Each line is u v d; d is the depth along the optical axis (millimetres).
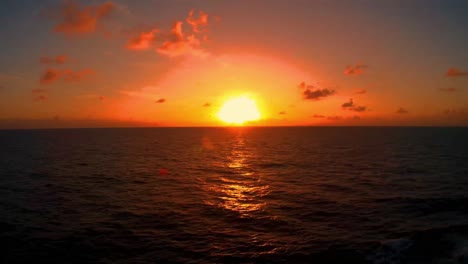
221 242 17141
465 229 17859
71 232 18484
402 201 24703
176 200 26062
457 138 113750
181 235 18156
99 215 21812
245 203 25094
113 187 31078
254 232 18594
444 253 14812
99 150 73625
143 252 15922
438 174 36812
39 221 20391
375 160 51500
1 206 23828
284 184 32719
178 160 54469
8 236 17734
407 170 40312
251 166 46750
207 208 23656
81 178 35875
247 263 14711
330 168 43500
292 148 79500
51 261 14883
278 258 15164
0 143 97562
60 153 65375
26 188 30266
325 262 14703
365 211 22344
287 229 19016
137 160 53938
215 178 36594
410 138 116375
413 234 17359
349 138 123375
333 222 20156
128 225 19812
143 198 26688
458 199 24656
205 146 89188
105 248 16328
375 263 14305
